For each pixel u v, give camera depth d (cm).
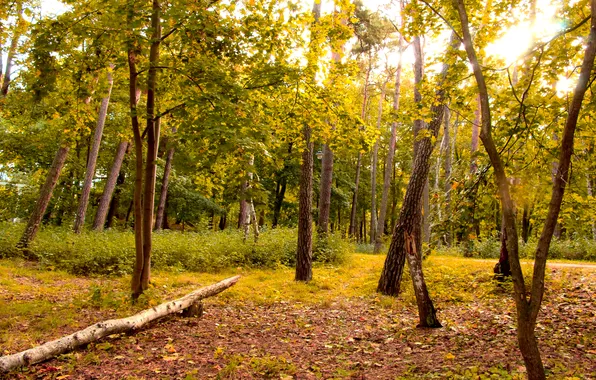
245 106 695
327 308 850
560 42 542
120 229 1983
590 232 2123
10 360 442
